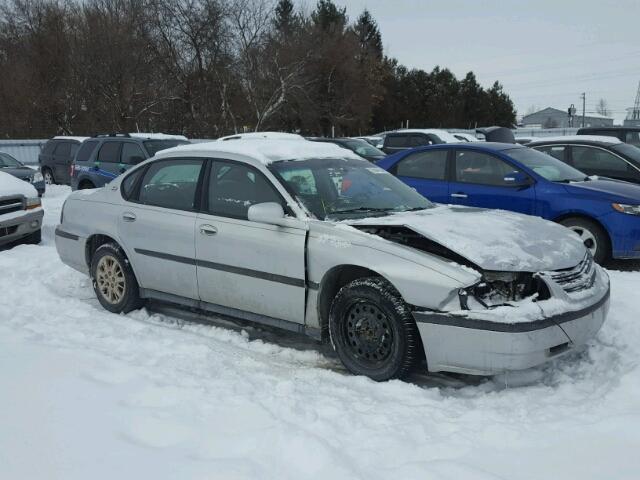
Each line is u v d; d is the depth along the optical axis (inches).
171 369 168.1
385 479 113.3
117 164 529.7
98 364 164.9
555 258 166.9
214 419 135.2
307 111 1686.8
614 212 287.3
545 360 155.0
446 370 159.0
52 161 775.1
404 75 2436.0
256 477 111.0
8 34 1471.5
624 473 114.2
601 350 179.8
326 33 1879.9
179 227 211.8
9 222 360.2
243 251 193.9
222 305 206.7
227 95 1503.4
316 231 180.4
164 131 1462.8
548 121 3690.9
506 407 149.6
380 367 168.2
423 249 171.2
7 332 193.9
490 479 111.2
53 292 268.2
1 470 113.1
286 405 144.9
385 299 164.9
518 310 152.0
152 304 250.1
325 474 112.8
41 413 134.2
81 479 110.4
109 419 132.6
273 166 198.1
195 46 1445.6
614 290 239.8
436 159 345.4
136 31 1430.9
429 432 135.0
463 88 2564.0
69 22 1461.6
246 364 184.4
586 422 135.5
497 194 318.3
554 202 301.6
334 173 208.4
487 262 158.1
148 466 114.7
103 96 1416.1
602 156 383.2
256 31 1540.4
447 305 155.9
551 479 113.0
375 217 189.2
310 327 185.2
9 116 1381.6
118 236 232.4
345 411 144.5
